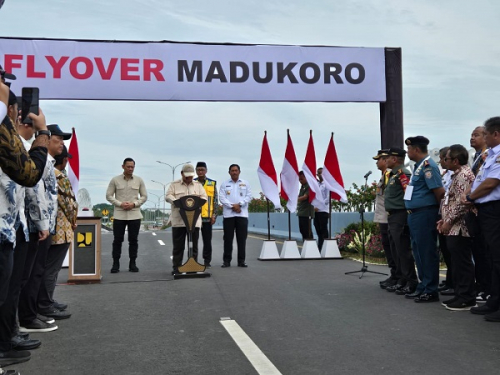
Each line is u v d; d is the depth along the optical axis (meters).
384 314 5.77
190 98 11.03
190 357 4.21
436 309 6.04
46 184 4.84
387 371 3.78
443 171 9.00
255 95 11.24
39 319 5.29
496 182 5.30
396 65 11.80
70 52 10.69
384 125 11.81
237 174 10.51
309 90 11.44
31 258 4.61
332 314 5.78
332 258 11.75
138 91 10.87
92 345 4.62
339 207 16.62
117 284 8.21
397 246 7.02
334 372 3.78
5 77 3.19
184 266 8.82
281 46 11.40
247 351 4.34
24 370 3.94
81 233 8.37
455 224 5.97
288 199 11.72
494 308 5.61
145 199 10.15
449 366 3.88
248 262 11.26
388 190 7.16
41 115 3.69
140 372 3.86
